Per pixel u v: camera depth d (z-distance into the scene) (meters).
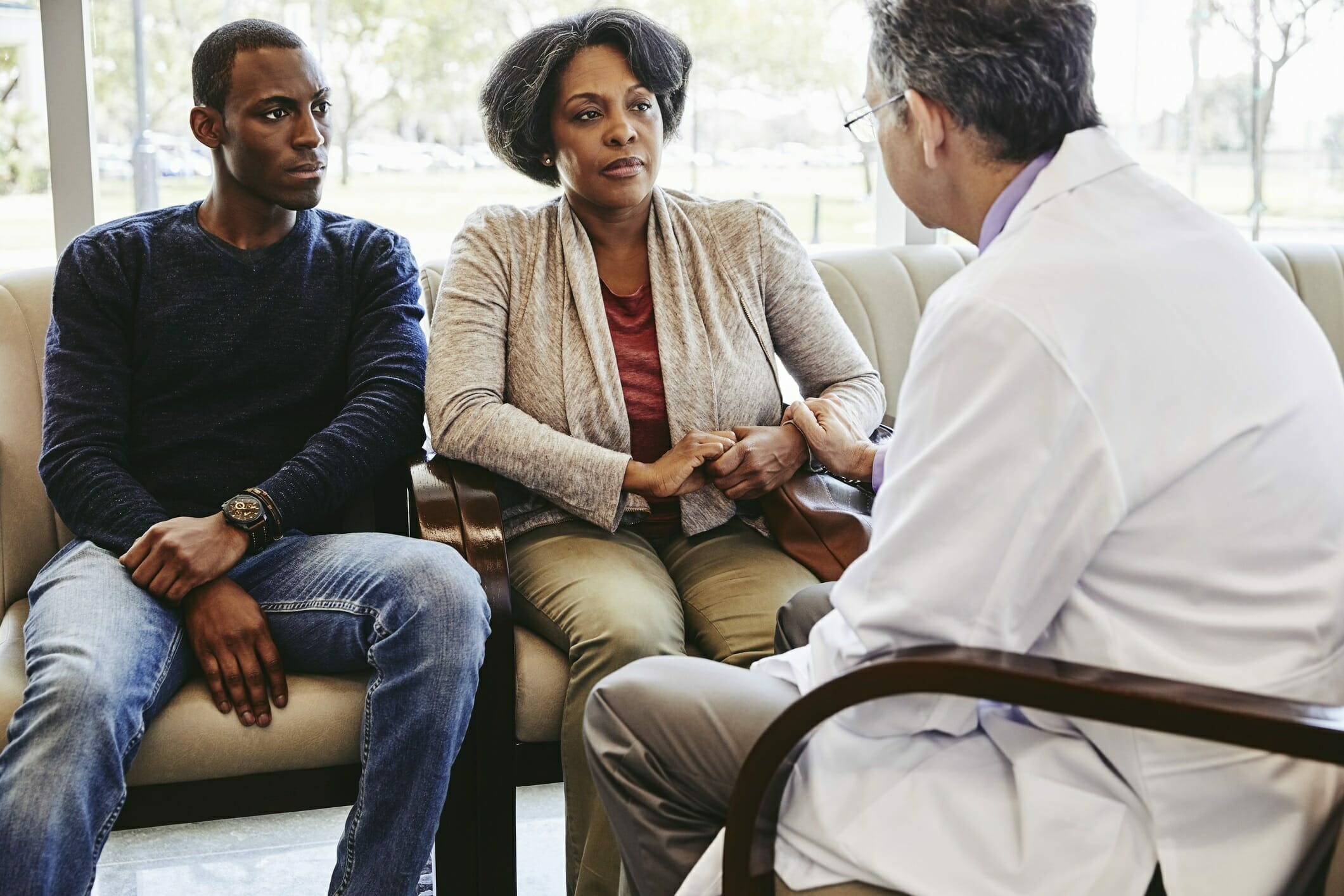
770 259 2.02
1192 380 1.02
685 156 2.69
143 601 1.62
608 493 1.82
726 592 1.83
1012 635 1.05
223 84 1.83
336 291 1.97
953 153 1.19
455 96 2.56
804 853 1.13
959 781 1.10
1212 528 1.03
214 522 1.69
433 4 2.51
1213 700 0.95
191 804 1.59
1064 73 1.12
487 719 1.69
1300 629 1.04
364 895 1.59
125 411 1.84
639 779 1.25
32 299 2.02
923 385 1.06
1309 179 2.84
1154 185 1.13
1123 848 1.04
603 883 1.63
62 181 2.30
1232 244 1.12
